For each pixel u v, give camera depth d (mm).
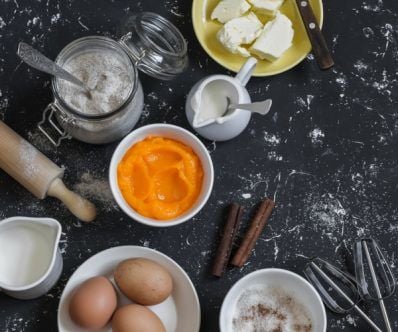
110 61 671
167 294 647
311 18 705
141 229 704
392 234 723
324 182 723
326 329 699
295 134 727
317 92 732
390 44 742
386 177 729
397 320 711
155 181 674
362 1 743
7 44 716
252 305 681
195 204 669
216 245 705
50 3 723
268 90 730
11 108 708
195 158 680
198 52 729
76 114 632
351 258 715
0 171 701
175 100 723
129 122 684
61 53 650
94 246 700
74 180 704
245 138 723
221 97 687
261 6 709
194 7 705
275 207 716
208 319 692
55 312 688
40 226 664
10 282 666
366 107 736
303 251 713
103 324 633
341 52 740
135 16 678
